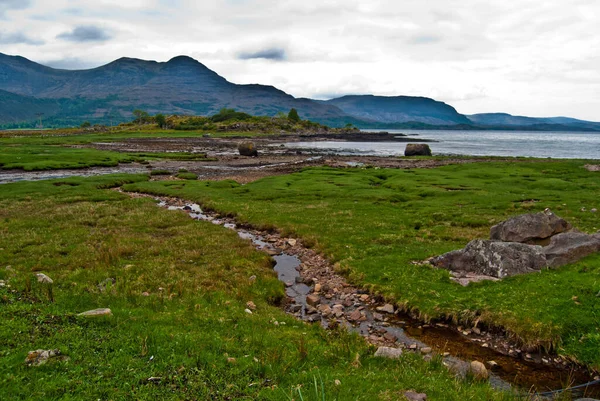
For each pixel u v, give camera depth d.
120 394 8.29
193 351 10.59
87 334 10.95
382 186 53.12
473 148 164.25
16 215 31.44
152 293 16.25
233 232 28.34
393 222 30.61
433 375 10.77
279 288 18.50
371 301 17.61
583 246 18.11
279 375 9.74
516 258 17.84
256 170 73.44
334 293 18.67
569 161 79.81
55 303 13.17
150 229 28.41
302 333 13.34
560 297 14.86
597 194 42.56
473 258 18.92
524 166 70.94
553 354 12.99
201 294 16.45
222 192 46.16
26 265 19.17
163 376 9.19
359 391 9.25
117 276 17.98
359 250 23.38
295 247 25.92
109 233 26.61
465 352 13.42
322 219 31.64
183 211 35.97
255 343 11.81
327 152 128.38
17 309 12.07
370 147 166.38
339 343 12.73
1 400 7.59
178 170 72.06
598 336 12.62
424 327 15.27
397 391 9.51
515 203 37.56
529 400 9.88
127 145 135.75
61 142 140.88
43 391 8.08
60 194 42.00
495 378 11.78
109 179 54.59
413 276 18.64
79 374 8.88
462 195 43.03
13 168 68.88
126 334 11.21
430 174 61.78
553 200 39.28
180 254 22.56
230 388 8.96
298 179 58.16
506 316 14.47
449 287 17.27
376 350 12.58
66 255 21.45
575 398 10.66
